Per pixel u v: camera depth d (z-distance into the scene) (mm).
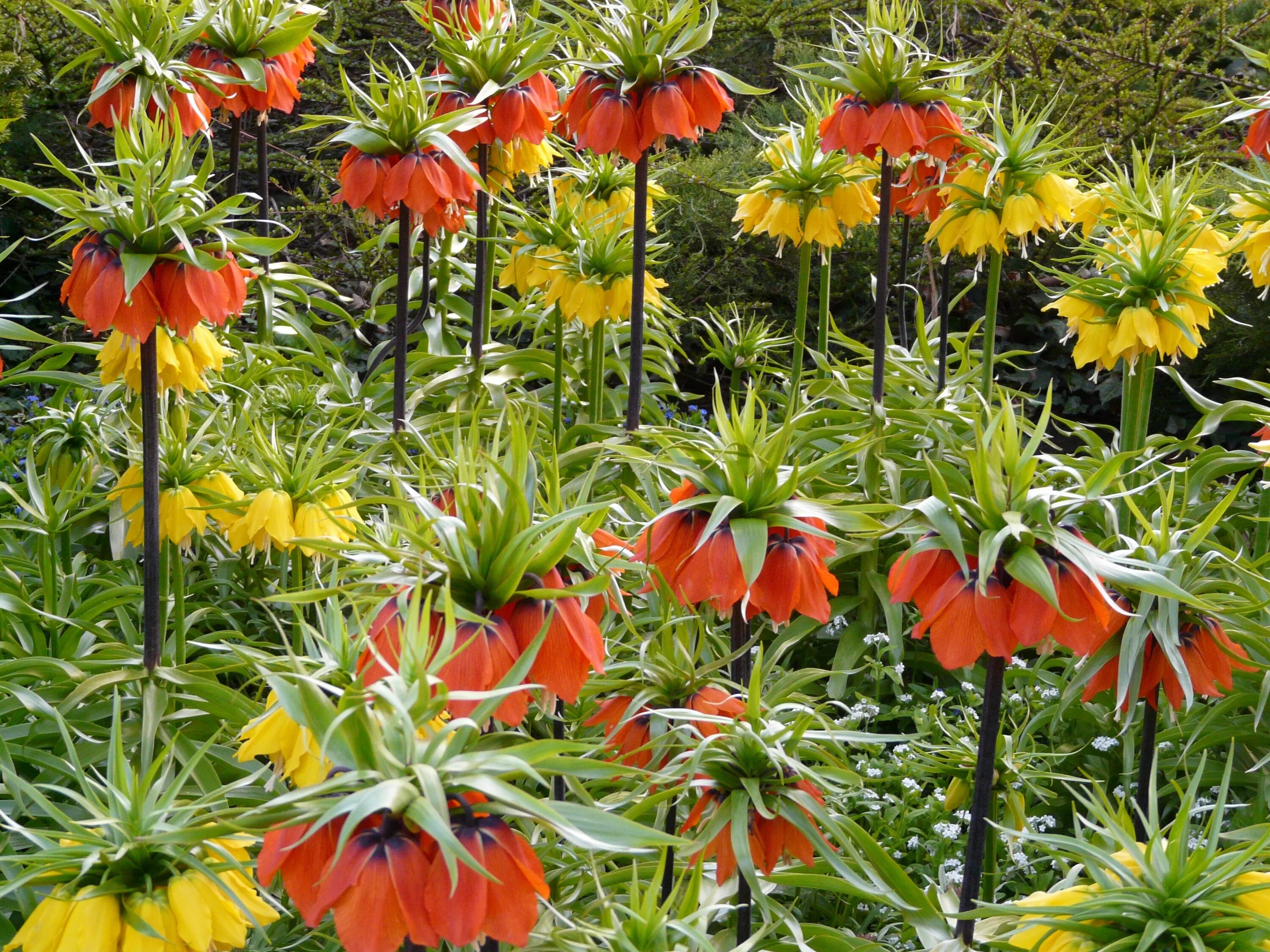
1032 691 3646
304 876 1371
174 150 2564
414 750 1285
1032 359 7996
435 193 3830
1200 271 4047
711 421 5852
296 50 5156
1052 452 7785
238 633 3160
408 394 4848
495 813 1359
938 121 4117
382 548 1730
